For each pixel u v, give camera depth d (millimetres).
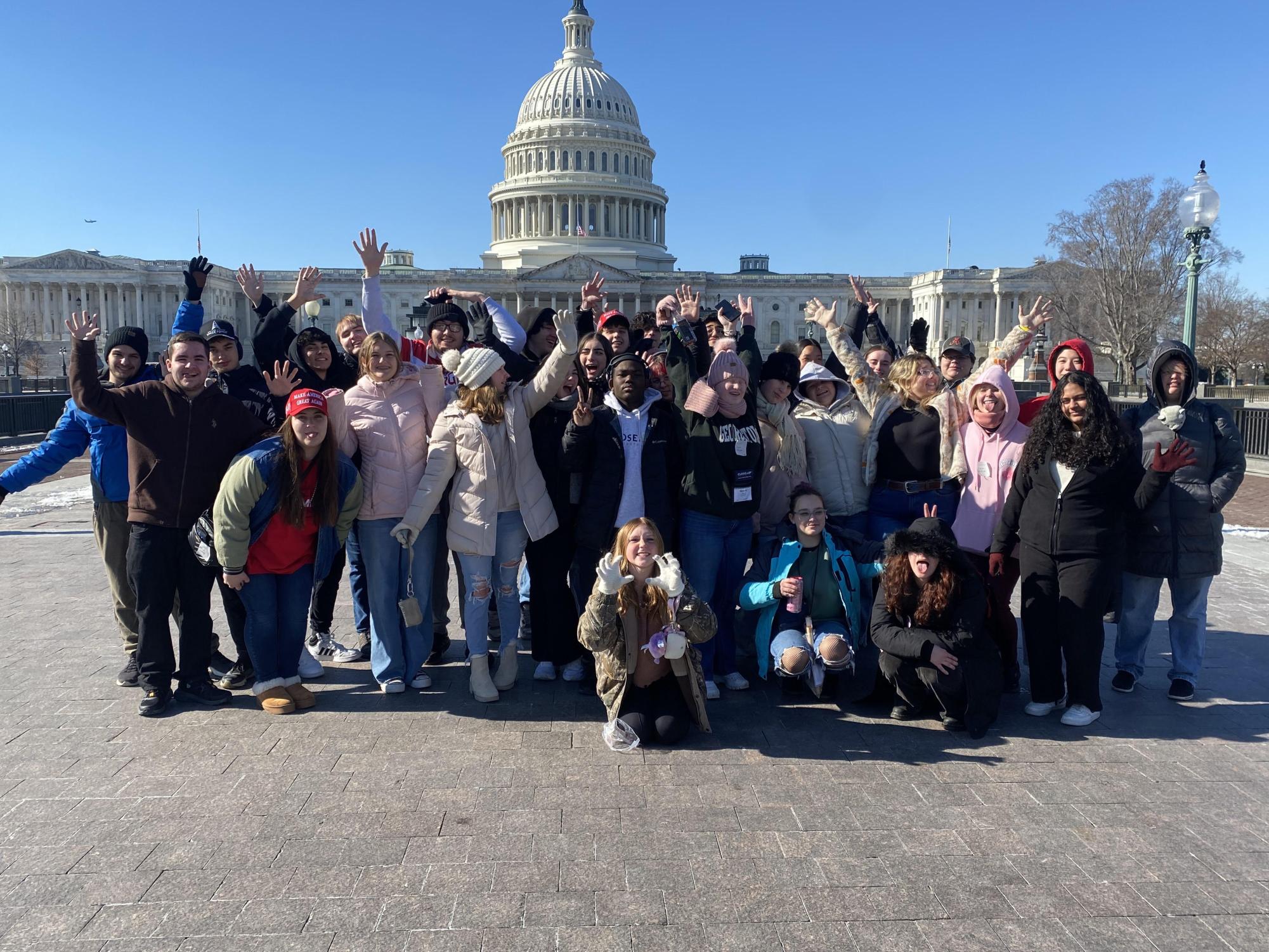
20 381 50406
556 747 6141
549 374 6941
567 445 7012
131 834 4875
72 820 5035
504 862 4590
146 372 7742
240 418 7012
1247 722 6734
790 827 4996
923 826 5023
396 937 3965
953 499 7727
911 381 7648
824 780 5633
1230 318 79562
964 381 9000
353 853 4672
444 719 6668
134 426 6621
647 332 10344
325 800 5289
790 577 7156
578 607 7418
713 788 5500
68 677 7562
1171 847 4820
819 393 8172
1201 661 7250
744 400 7020
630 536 6227
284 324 8961
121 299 101688
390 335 7355
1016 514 7047
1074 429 6602
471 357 6879
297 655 6977
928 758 6020
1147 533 7125
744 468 7074
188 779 5570
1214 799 5406
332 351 8961
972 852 4738
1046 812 5207
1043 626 6750
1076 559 6586
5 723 6527
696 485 7086
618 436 7180
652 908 4199
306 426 6430
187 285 8562
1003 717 6863
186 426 6691
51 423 36406
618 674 6211
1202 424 7199
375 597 7152
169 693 6840
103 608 9883
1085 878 4500
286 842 4793
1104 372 81250
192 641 6941
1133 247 64750
